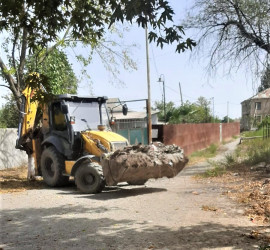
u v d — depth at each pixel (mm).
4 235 6285
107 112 12484
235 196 9164
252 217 7156
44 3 5383
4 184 12375
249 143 26734
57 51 17109
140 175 10023
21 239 6047
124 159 9680
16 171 16219
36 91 6109
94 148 11039
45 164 12070
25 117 12875
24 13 5668
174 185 11836
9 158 17547
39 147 12891
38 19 5629
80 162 10742
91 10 5742
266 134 27328
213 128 32719
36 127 13297
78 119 11688
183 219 7117
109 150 10852
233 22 9891
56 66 17125
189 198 9242
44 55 15891
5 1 5492
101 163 10133
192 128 24422
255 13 9523
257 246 5465
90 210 8078
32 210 8172
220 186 10891
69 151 11539
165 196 9664
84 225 6805
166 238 5910
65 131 11711
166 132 18734
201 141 27312
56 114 12008
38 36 5988
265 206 7801
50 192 10664
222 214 7461
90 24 5883
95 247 5555
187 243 5641
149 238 5930
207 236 5980
